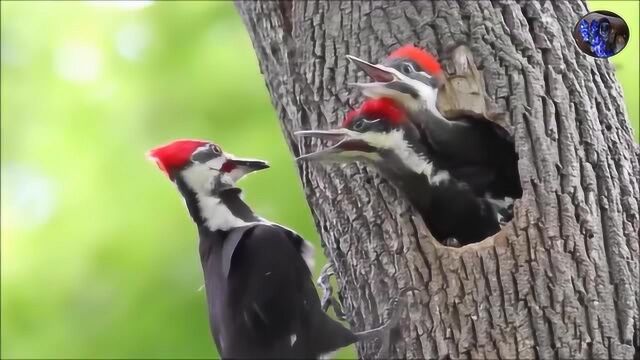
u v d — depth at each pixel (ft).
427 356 26.96
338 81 30.71
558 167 27.91
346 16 31.17
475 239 29.53
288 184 44.93
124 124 49.78
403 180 28.37
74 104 51.39
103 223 47.67
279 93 32.96
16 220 49.90
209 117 48.06
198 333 45.01
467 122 28.84
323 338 27.99
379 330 27.55
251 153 46.16
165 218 46.60
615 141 29.17
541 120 28.40
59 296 47.29
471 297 26.91
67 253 47.91
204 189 29.35
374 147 27.76
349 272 29.35
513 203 27.94
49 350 46.42
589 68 29.73
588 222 27.40
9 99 52.44
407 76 28.09
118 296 46.21
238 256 27.99
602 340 26.50
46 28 53.67
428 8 30.27
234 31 49.75
